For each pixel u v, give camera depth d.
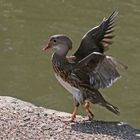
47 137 11.51
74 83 11.95
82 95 12.01
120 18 24.81
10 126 11.78
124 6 25.81
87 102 12.17
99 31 12.14
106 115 18.36
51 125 11.96
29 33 23.38
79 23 24.19
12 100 13.13
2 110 12.45
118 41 22.98
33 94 19.72
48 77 20.55
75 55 12.16
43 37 23.08
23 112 12.42
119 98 19.58
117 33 23.58
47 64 21.23
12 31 23.48
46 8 25.45
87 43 12.12
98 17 24.77
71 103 19.17
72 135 11.65
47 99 19.42
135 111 18.88
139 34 23.61
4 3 25.81
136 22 24.53
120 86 20.09
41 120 12.12
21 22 24.22
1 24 24.05
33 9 25.33
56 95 19.61
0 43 22.52
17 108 12.64
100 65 11.49
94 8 25.53
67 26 23.92
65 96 19.52
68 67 11.92
